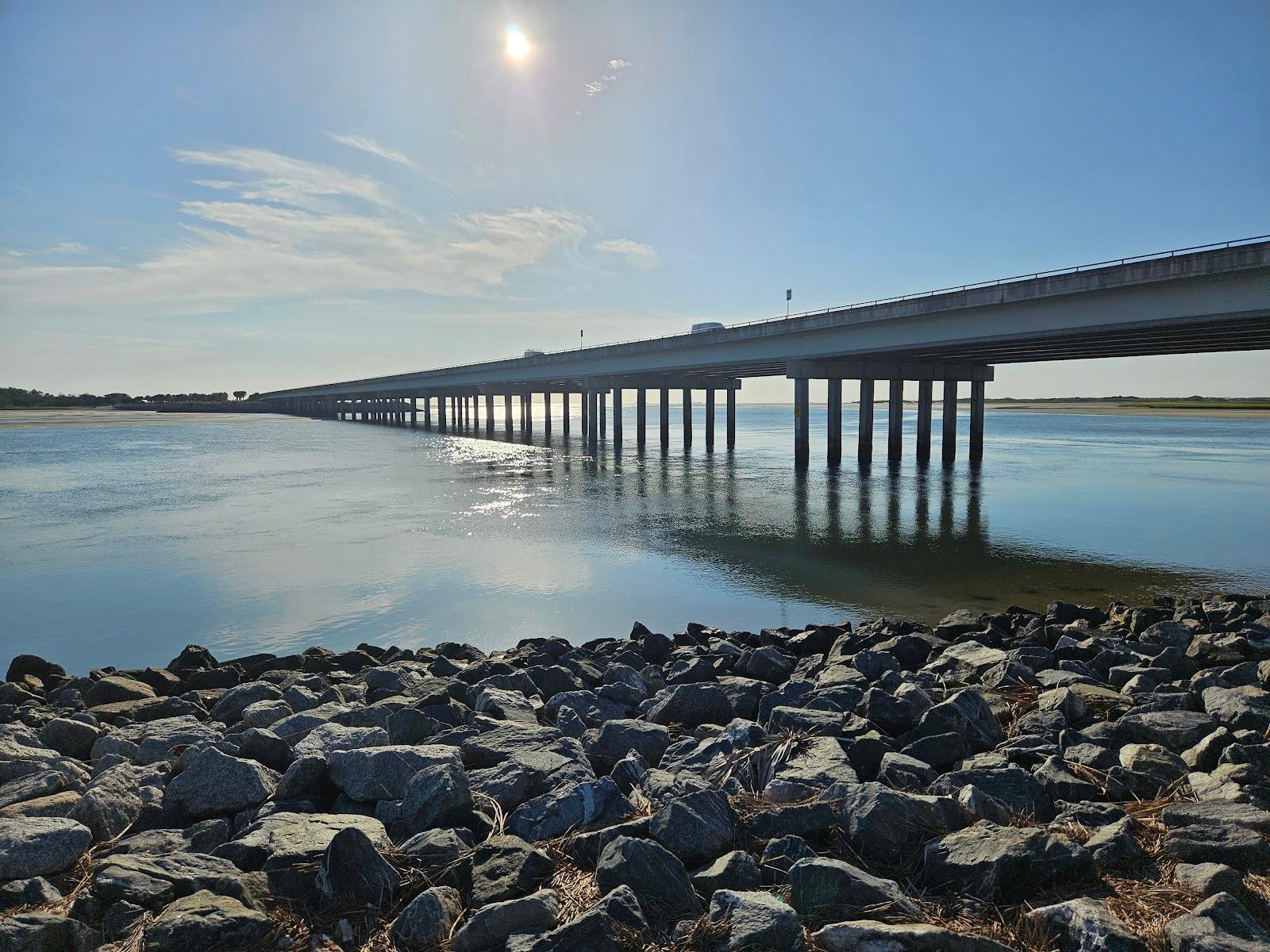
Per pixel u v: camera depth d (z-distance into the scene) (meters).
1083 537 26.02
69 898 4.94
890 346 41.31
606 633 15.66
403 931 4.44
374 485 40.44
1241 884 4.43
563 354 75.56
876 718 7.79
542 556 22.53
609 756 7.36
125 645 15.02
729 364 56.31
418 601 17.83
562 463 54.69
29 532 26.58
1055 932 4.20
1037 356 48.56
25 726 9.05
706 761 7.04
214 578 19.95
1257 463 52.62
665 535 26.02
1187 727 7.24
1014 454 61.84
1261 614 13.88
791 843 5.10
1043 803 5.91
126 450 69.94
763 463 54.19
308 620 16.48
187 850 5.52
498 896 4.72
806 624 16.34
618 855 4.82
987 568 21.59
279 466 52.28
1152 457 57.97
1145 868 4.85
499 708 8.93
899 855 5.08
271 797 6.20
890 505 33.12
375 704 9.13
